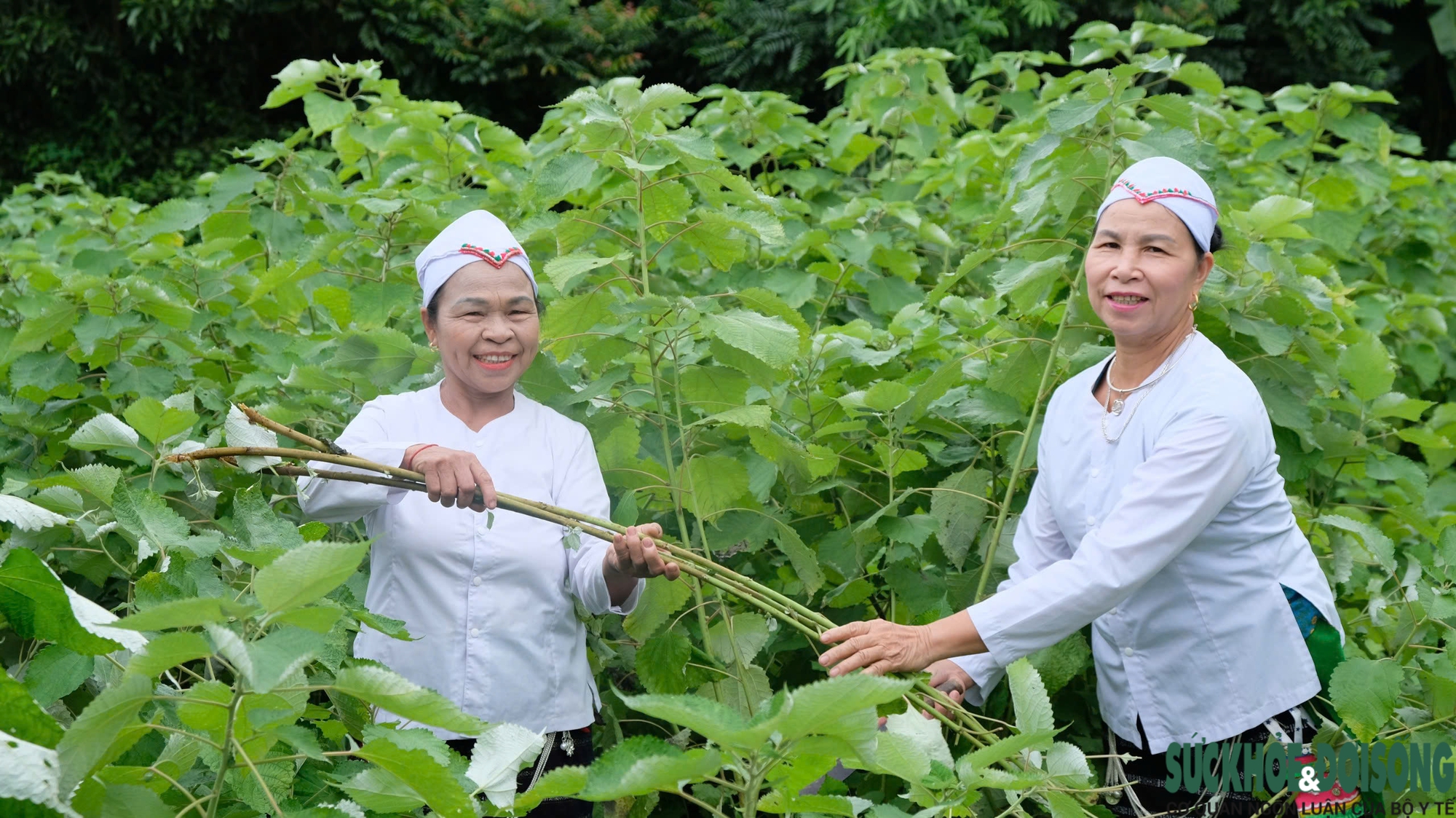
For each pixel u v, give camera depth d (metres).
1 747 1.40
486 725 1.52
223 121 14.81
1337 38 14.89
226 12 14.41
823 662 2.32
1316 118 4.72
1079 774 1.79
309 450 2.26
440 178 4.22
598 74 14.73
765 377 2.66
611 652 2.86
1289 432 3.13
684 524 2.72
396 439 2.42
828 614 3.12
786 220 4.34
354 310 3.21
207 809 1.60
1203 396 2.32
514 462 2.42
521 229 3.04
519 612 2.33
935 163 5.04
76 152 14.34
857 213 4.14
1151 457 2.33
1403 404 3.45
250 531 2.01
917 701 2.34
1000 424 3.07
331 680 2.00
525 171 4.19
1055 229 3.42
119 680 1.84
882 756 1.62
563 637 2.40
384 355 2.95
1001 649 2.30
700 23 14.75
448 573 2.33
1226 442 2.28
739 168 5.25
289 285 3.57
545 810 2.35
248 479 2.88
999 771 1.73
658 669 2.60
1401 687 2.66
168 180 14.07
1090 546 2.31
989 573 2.96
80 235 5.08
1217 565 2.36
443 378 2.83
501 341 2.36
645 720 2.89
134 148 14.55
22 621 1.68
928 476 3.25
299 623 1.44
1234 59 14.48
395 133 4.11
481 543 2.33
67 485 2.28
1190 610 2.38
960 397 3.18
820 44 14.29
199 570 1.95
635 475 2.74
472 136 4.23
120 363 3.24
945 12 12.99
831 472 2.90
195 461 2.46
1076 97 3.07
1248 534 2.35
